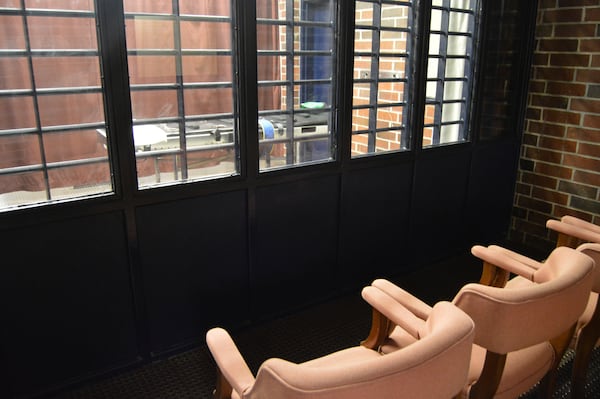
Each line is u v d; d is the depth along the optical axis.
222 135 1.79
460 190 2.67
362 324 2.11
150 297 1.76
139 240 1.68
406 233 2.51
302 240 2.11
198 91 1.72
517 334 1.08
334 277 2.28
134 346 1.77
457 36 2.51
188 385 1.72
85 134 1.55
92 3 1.45
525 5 2.58
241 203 1.88
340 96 2.03
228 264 1.92
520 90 2.74
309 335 2.03
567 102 2.59
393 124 2.42
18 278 1.49
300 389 0.76
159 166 1.70
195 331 1.91
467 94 2.55
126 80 1.51
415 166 2.41
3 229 1.43
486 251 1.59
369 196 2.29
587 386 1.75
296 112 1.97
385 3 2.09
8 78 1.39
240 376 1.04
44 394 1.62
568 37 2.53
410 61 2.25
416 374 0.83
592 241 1.71
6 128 1.42
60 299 1.58
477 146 2.63
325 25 1.95
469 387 1.17
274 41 1.87
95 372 1.71
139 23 1.55
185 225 1.76
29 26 1.38
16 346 1.54
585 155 2.57
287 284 2.12
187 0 1.63
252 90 1.77
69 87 1.47
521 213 2.94
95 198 1.55
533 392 1.68
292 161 2.02
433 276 2.55
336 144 2.09
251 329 2.06
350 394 0.78
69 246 1.56
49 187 1.50
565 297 1.11
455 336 0.91
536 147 2.79
